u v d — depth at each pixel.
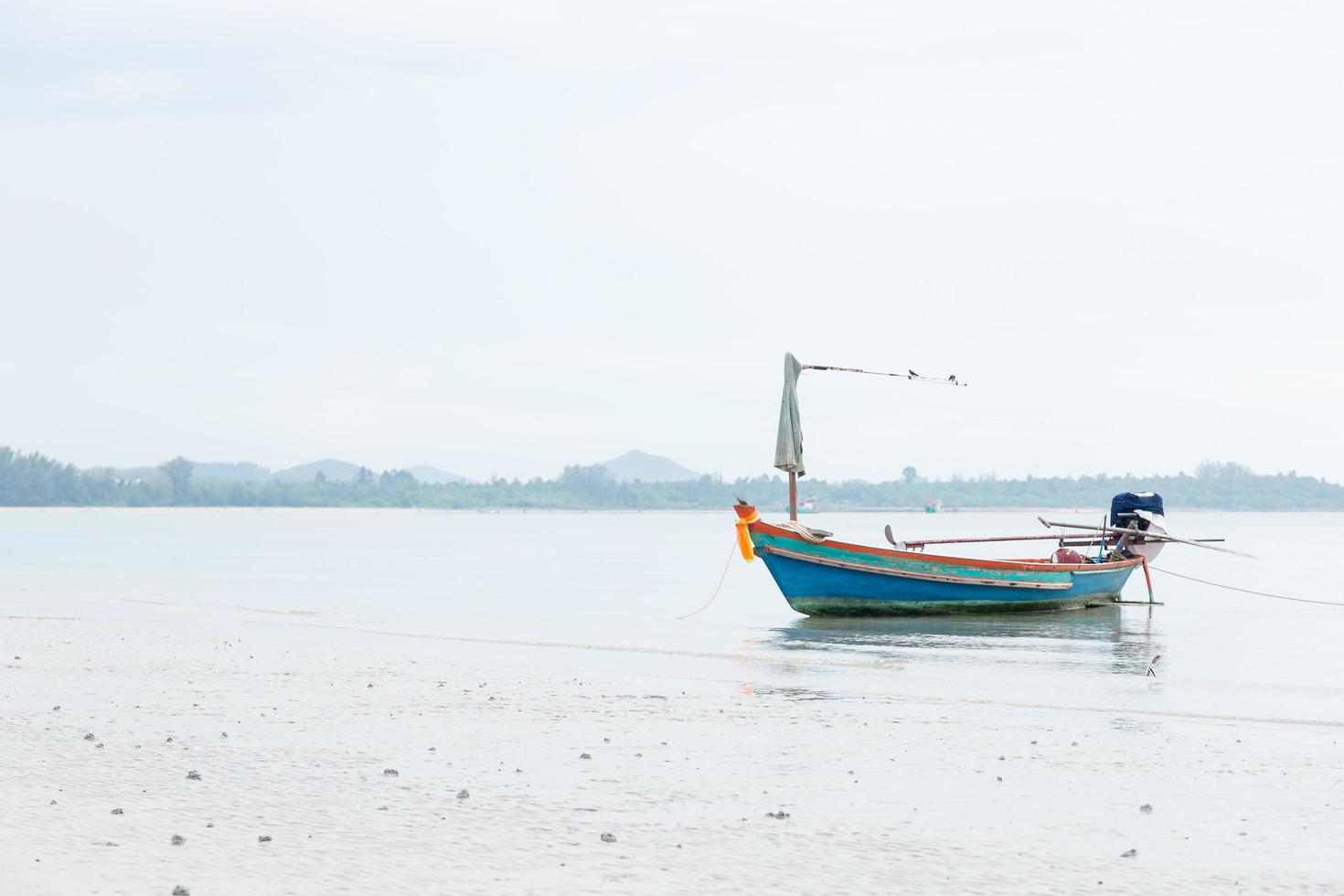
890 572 51.38
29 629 48.69
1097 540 60.19
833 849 17.41
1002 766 22.89
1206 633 48.34
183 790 20.69
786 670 36.81
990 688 32.97
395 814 19.19
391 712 28.66
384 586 82.31
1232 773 22.36
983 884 15.89
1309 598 68.44
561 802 20.02
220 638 45.84
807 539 50.69
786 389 53.38
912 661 39.12
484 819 18.88
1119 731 26.58
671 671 36.53
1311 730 26.86
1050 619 53.56
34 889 15.34
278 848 17.23
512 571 102.44
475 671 36.41
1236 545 178.25
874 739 25.58
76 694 31.33
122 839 17.62
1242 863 16.83
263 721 27.36
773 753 24.05
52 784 21.11
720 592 76.12
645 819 18.95
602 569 108.38
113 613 56.91
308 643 44.59
